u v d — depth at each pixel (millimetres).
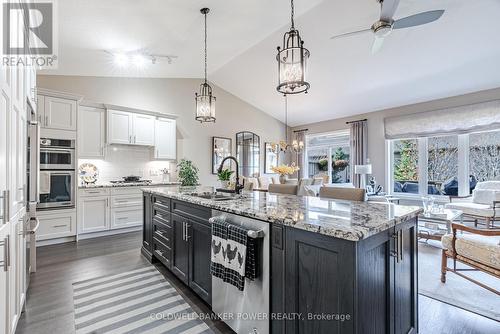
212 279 1896
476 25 3426
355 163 6648
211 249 1858
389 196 5633
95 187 4066
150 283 2465
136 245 3682
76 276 2619
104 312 1972
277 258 1386
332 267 1131
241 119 7184
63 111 3777
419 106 5660
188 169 5258
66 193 3779
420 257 3236
